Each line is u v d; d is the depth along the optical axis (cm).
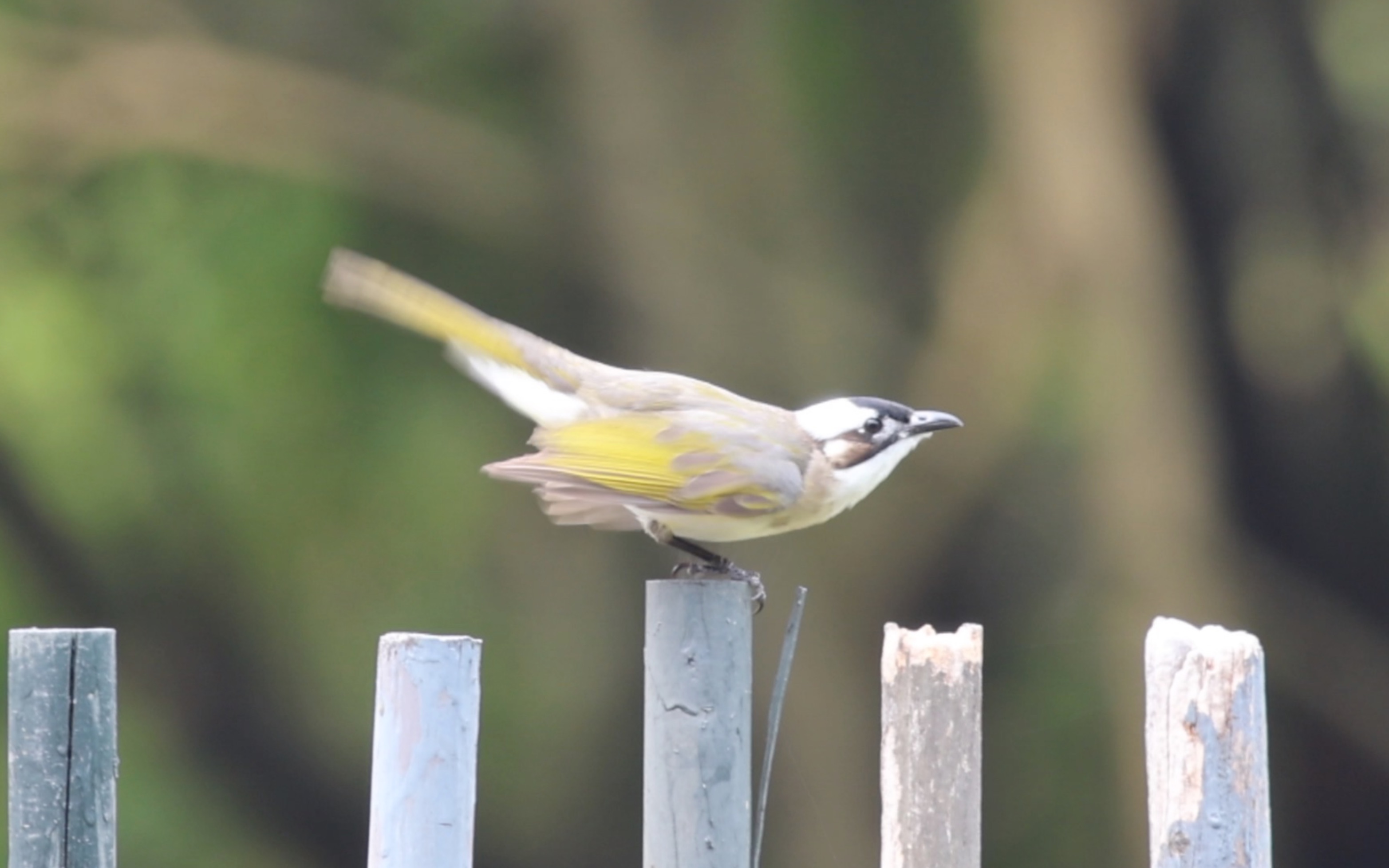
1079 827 1381
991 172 1390
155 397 1332
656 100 1381
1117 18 1380
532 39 1384
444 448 1342
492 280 1384
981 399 1372
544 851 1389
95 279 1320
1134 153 1381
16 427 1322
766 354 1384
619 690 1390
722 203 1392
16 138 1290
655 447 632
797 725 1377
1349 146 1486
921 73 1414
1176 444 1373
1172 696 451
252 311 1322
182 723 1365
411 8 1380
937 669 453
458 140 1362
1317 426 1489
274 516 1349
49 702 453
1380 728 1494
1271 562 1499
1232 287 1480
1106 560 1377
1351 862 1533
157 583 1362
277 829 1375
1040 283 1366
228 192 1334
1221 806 446
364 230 1347
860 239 1424
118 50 1303
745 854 477
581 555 1384
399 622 1356
